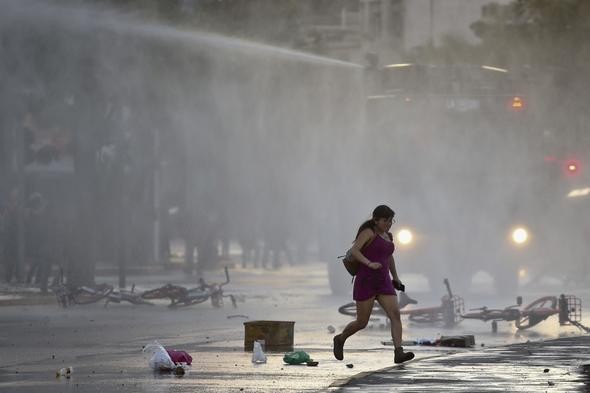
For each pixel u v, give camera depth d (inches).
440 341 1764.3
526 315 2073.1
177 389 1295.5
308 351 1676.9
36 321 2278.5
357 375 1384.1
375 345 1769.2
